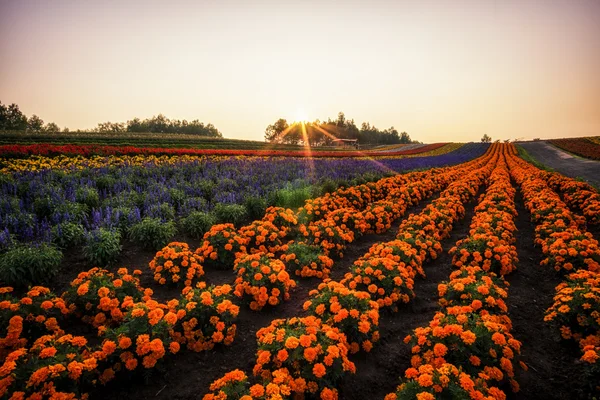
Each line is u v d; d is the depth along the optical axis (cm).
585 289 431
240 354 417
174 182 1190
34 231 683
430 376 294
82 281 450
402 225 868
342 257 749
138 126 11312
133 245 726
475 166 2797
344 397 348
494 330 355
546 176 1819
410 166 2644
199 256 606
